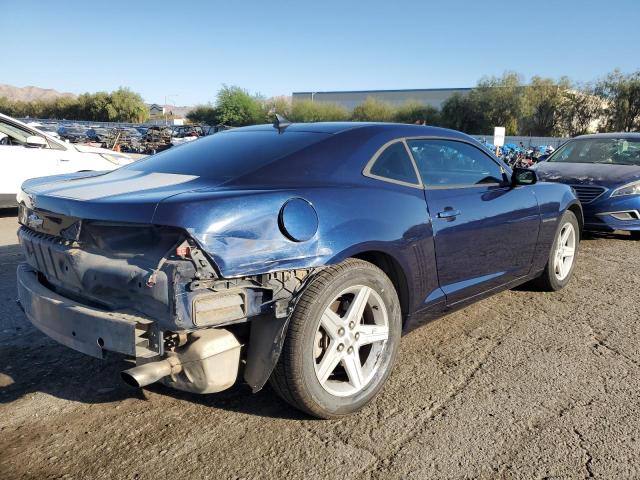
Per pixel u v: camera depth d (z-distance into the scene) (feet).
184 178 9.17
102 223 8.04
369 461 8.08
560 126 167.22
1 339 12.30
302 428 8.91
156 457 8.12
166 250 7.47
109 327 7.58
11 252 20.43
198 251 7.34
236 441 8.55
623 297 16.01
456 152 12.17
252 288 7.86
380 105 205.36
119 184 9.17
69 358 11.44
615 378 10.80
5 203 27.27
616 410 9.55
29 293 9.03
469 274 11.79
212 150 10.59
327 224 8.63
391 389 10.30
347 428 8.94
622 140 27.73
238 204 7.79
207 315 7.43
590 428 8.96
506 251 12.94
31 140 26.99
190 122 242.37
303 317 8.23
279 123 11.38
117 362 11.28
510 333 13.15
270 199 8.14
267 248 7.88
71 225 8.43
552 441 8.60
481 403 9.78
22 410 9.40
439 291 11.03
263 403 9.70
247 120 222.69
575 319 14.12
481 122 177.17
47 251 8.83
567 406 9.68
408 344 12.48
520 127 176.86
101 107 283.79
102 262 7.95
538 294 16.20
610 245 23.62
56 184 9.96
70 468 7.85
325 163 9.60
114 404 9.64
